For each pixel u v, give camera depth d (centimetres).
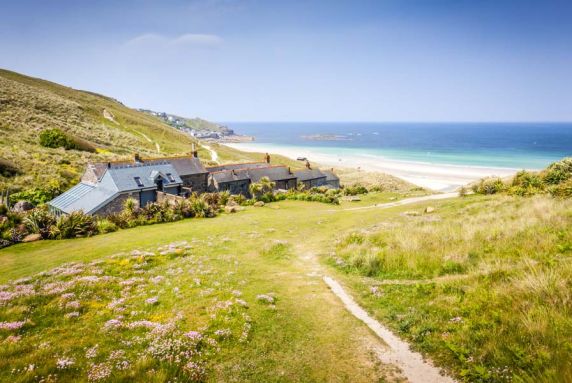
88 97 18388
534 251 1498
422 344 1024
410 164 15538
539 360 808
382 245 2164
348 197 6650
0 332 1102
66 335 1109
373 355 1011
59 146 7869
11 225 3291
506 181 5688
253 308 1371
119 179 4916
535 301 1036
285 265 2147
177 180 5681
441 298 1268
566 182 3412
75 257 2359
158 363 957
